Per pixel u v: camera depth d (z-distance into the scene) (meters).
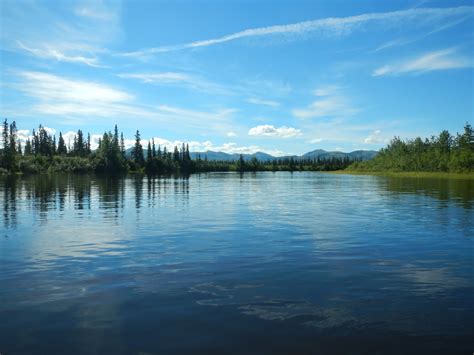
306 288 13.16
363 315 10.83
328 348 8.97
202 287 13.28
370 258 17.45
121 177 129.12
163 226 26.61
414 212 34.19
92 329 9.93
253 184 89.69
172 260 17.08
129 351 8.82
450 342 9.25
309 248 19.55
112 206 39.28
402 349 8.93
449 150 154.62
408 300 12.01
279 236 22.84
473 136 140.38
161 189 67.25
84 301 11.92
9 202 42.84
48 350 8.87
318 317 10.68
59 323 10.29
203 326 10.11
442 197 49.66
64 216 31.62
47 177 119.50
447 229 25.30
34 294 12.56
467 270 15.48
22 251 18.92
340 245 20.30
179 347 9.01
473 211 34.69
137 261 16.92
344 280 14.07
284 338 9.45
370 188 71.31
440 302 11.83
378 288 13.18
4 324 10.23
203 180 111.81
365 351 8.84
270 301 11.91
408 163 164.12
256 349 8.91
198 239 21.89
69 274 14.90
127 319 10.55
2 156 137.50
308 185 84.62
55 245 20.31
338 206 39.72
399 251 18.86
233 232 24.22
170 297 12.27
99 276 14.63
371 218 30.55
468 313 10.95
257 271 15.28
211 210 36.16
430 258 17.45
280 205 40.91
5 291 12.88
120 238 22.22
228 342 9.24
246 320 10.48
